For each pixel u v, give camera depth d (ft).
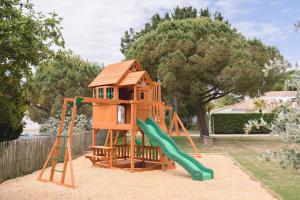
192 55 76.33
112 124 45.01
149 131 42.50
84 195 27.89
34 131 135.85
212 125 128.67
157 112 48.03
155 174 39.83
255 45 81.66
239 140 92.27
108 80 47.24
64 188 30.96
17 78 24.54
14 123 30.71
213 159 53.26
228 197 26.94
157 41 80.07
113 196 27.58
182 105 144.56
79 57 116.26
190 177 37.52
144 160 48.03
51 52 26.22
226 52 72.49
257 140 92.12
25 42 22.40
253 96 76.48
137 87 45.57
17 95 26.63
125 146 51.37
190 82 75.61
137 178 36.73
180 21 84.53
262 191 29.19
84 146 65.57
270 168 42.37
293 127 10.17
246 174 38.88
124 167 46.65
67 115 78.69
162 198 26.73
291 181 33.22
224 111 156.66
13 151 36.73
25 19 22.44
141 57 80.53
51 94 107.34
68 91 106.93
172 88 74.38
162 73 73.61
